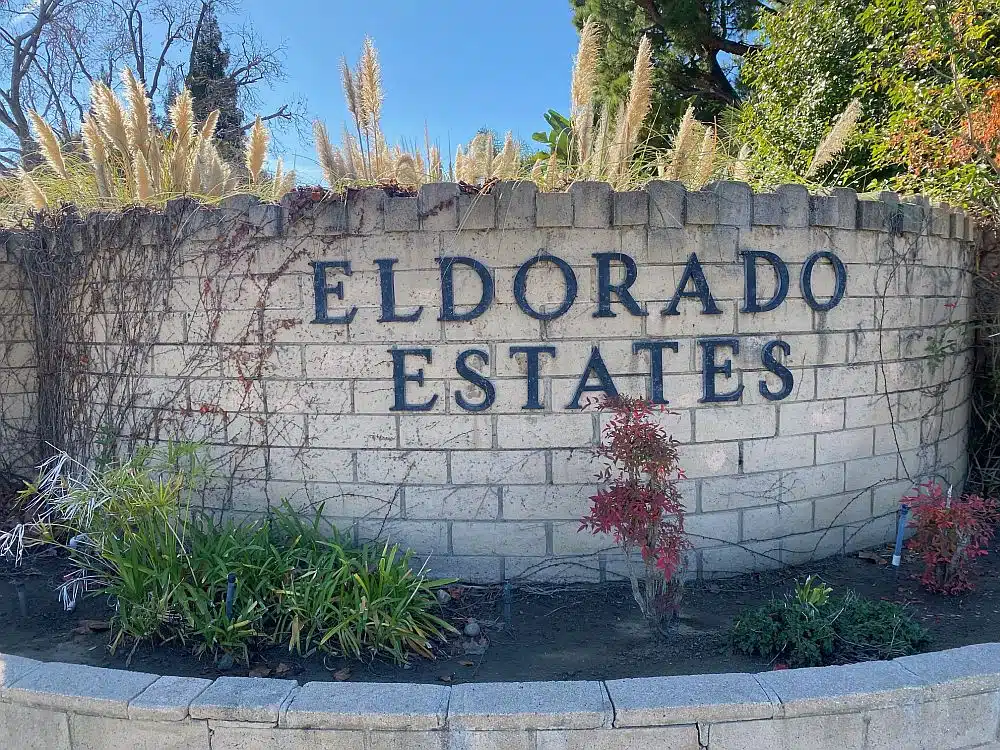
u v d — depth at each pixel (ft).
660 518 11.70
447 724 8.91
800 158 25.80
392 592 11.84
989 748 9.59
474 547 14.11
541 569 14.07
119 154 18.80
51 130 18.15
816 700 9.05
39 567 15.67
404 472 14.11
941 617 12.74
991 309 19.19
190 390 15.01
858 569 15.02
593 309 13.64
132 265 15.39
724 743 9.01
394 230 13.65
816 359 14.87
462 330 13.71
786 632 11.14
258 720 9.04
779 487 14.84
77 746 9.41
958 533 13.47
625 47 45.06
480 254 13.53
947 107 19.76
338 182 15.99
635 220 13.53
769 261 14.23
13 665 10.05
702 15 42.39
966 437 19.69
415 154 18.21
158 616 11.65
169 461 13.56
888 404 16.03
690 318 13.91
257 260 14.28
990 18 19.97
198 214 14.61
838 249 14.80
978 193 18.66
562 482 13.93
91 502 12.32
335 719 8.95
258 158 18.69
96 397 16.22
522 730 8.93
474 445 13.93
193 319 14.85
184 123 18.30
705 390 14.11
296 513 14.51
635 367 13.82
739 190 13.92
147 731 9.19
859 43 25.02
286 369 14.34
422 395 13.91
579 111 17.47
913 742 9.30
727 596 13.79
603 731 8.93
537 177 16.63
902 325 16.07
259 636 11.71
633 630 12.45
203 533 13.79
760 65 29.94
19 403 17.71
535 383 13.75
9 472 17.60
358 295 13.89
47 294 17.12
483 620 12.87
